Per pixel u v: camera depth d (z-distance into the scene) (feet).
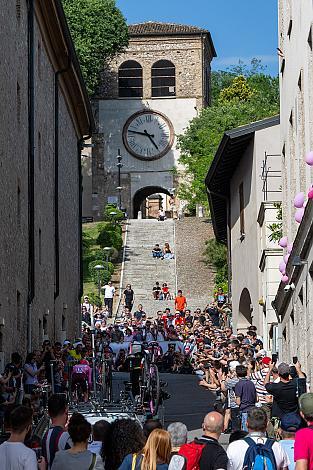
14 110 161.27
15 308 160.25
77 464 65.36
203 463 67.82
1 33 147.43
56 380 155.43
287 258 153.89
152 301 372.58
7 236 152.15
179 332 263.29
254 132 215.31
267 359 129.59
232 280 260.83
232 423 124.98
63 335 227.20
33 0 180.34
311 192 116.88
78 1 551.59
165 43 584.81
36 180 188.96
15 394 120.78
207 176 259.39
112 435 64.75
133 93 583.17
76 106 254.47
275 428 103.65
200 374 206.80
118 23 556.92
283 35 167.94
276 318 193.98
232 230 259.19
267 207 196.54
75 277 262.67
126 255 437.99
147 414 122.42
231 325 264.52
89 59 551.18
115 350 203.92
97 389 162.71
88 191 577.02
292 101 152.66
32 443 74.38
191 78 583.58
